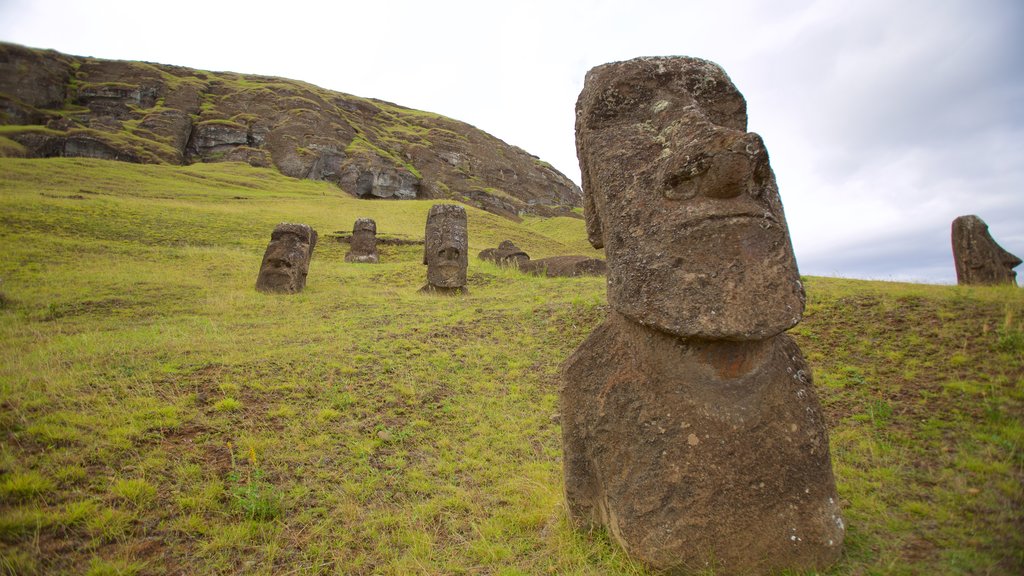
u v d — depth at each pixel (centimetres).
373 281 1667
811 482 306
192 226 2431
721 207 317
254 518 378
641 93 397
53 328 903
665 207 334
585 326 906
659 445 316
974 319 669
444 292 1441
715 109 404
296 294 1331
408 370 705
